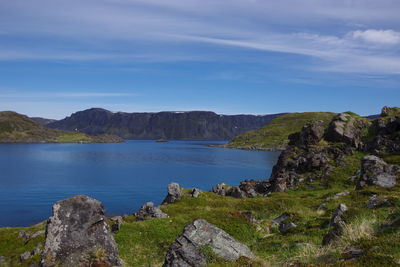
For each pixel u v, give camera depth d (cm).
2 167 18425
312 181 6081
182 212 4241
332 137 7481
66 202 1538
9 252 3300
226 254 1241
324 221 2136
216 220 3025
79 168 18425
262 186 6606
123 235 2794
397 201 2128
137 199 9919
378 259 912
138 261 2303
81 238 1473
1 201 9431
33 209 8488
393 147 6234
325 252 1239
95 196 10319
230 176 15275
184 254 1233
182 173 16350
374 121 7481
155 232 2888
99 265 1429
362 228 1298
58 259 1413
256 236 2631
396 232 1175
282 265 1175
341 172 6066
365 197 3409
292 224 2527
